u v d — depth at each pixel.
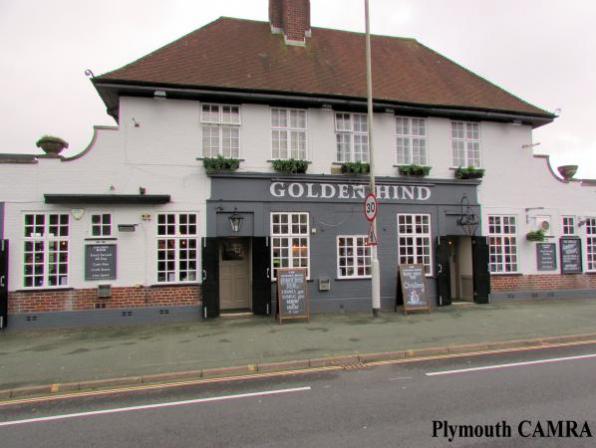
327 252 12.34
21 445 4.33
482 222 13.92
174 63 12.29
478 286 13.38
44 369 7.01
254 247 11.67
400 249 13.02
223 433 4.47
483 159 14.18
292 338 8.88
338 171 12.69
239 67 12.93
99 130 11.14
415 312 11.82
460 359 7.43
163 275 11.27
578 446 3.96
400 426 4.51
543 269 14.39
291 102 12.40
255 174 11.92
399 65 15.64
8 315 10.26
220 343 8.56
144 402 5.61
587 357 7.36
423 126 13.78
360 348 7.98
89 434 4.57
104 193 11.05
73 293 10.66
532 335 8.88
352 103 12.63
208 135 11.98
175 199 11.45
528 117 14.33
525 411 4.84
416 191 13.25
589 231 15.16
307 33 15.62
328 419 4.77
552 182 14.84
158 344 8.59
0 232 10.37
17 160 10.62
